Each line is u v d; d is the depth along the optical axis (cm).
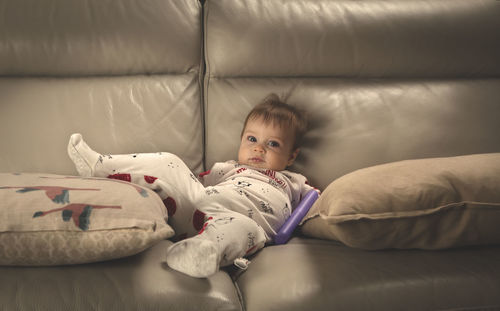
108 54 113
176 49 115
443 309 63
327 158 113
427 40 122
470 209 69
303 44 117
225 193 93
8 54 110
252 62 117
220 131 116
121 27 113
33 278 63
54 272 64
